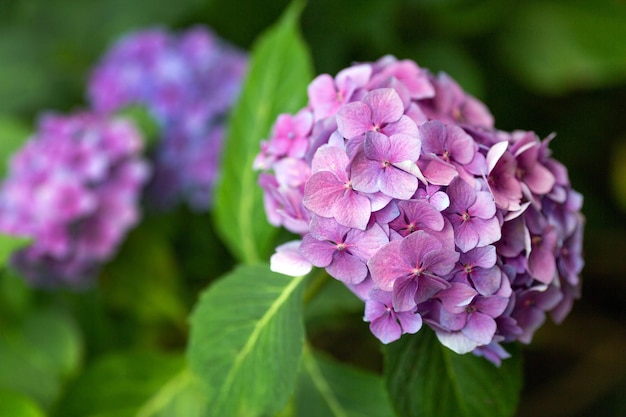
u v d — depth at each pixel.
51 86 1.13
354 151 0.65
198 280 1.05
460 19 1.06
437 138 0.66
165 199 1.02
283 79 0.84
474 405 0.72
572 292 0.71
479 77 1.04
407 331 0.66
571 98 1.13
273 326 0.73
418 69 0.72
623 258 1.13
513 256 0.67
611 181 1.14
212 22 1.12
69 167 0.95
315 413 0.81
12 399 0.85
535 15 1.08
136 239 1.03
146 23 1.12
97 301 1.02
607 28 1.06
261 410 0.72
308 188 0.65
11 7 1.15
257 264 0.75
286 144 0.70
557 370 1.08
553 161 0.71
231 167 0.84
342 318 0.95
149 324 1.03
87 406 0.85
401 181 0.64
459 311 0.66
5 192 0.96
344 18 1.05
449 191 0.65
